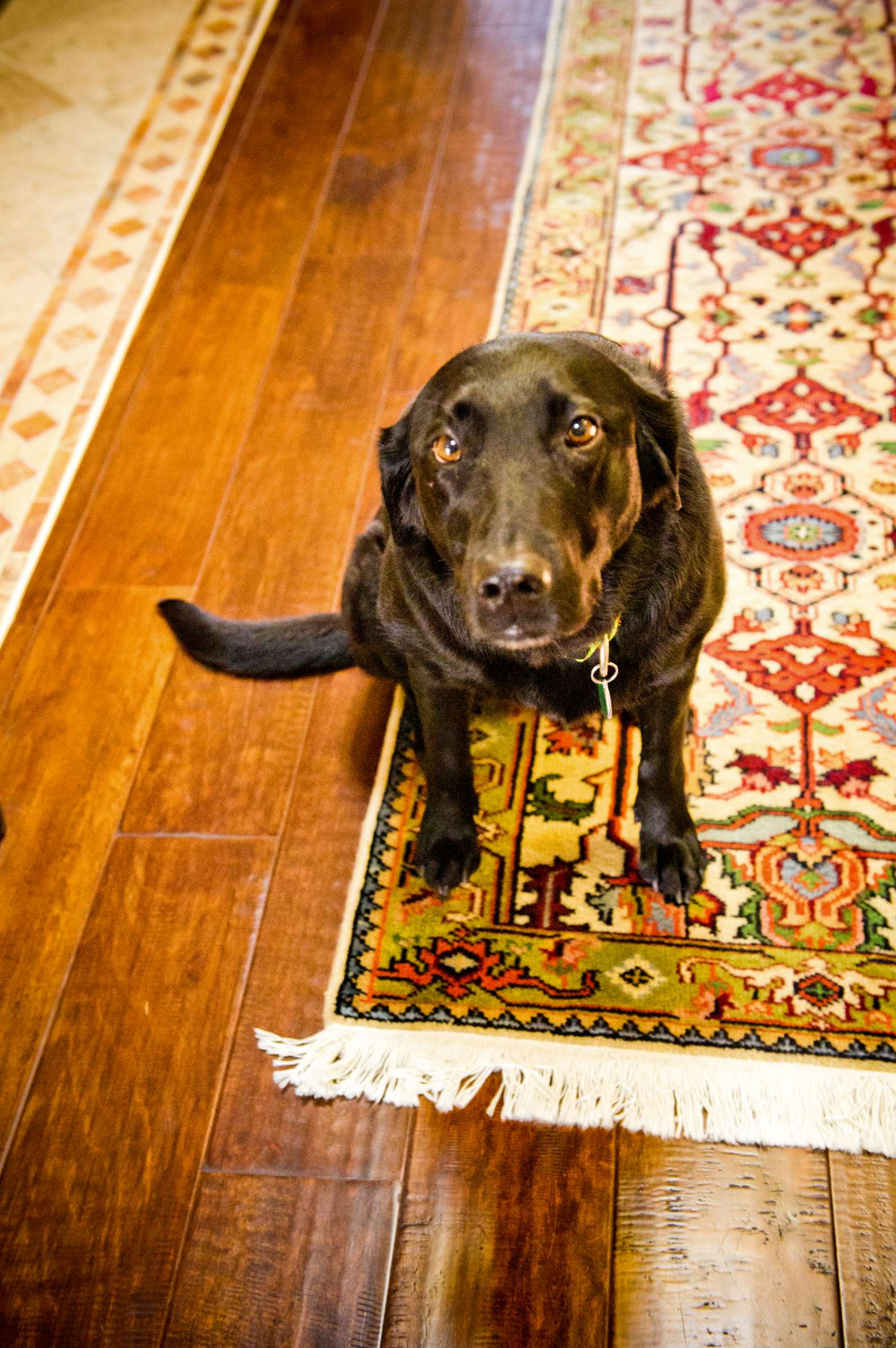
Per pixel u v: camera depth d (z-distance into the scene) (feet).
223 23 12.32
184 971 5.83
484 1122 5.23
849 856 5.85
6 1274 4.95
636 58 11.04
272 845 6.30
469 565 4.23
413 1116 5.28
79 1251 5.00
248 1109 5.36
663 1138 5.10
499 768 6.42
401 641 5.29
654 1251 4.82
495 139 10.50
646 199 9.63
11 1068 5.56
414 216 9.90
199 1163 5.21
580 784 6.31
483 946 5.74
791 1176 4.95
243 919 6.00
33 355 9.20
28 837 6.42
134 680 7.10
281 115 11.11
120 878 6.21
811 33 10.93
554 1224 4.93
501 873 5.99
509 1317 4.72
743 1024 5.34
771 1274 4.72
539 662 4.96
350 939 5.82
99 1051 5.58
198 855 6.28
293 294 9.41
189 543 7.79
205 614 6.88
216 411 8.61
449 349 8.77
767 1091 5.14
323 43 11.87
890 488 7.34
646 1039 5.34
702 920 5.71
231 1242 4.99
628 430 4.39
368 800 6.43
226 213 10.21
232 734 6.79
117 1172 5.21
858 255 8.85
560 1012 5.47
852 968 5.47
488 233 9.64
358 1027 5.50
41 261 10.00
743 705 6.47
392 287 9.32
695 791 6.17
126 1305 4.86
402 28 11.86
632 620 4.94
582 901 5.85
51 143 11.15
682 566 4.83
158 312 9.43
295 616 6.84
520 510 4.07
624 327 8.55
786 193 9.47
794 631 6.74
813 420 7.77
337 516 7.82
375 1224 4.99
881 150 9.68
